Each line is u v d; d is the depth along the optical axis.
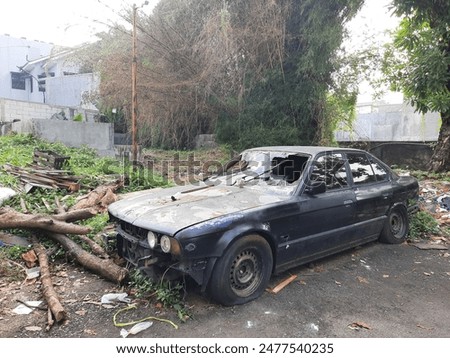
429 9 9.28
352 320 3.26
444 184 9.45
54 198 6.21
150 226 3.36
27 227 4.44
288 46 13.75
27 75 25.92
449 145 11.04
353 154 5.00
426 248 5.27
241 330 3.06
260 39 13.05
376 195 4.90
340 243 4.49
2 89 25.59
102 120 19.16
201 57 13.84
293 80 13.71
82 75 21.81
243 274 3.53
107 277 3.86
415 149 13.45
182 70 14.38
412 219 6.05
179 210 3.57
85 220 5.36
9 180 6.71
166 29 14.23
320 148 4.79
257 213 3.54
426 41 9.84
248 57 13.58
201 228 3.19
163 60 14.50
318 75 13.44
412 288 3.97
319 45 12.50
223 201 3.80
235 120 14.87
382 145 14.38
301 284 3.97
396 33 12.61
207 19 13.51
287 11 13.02
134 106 9.95
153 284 3.55
